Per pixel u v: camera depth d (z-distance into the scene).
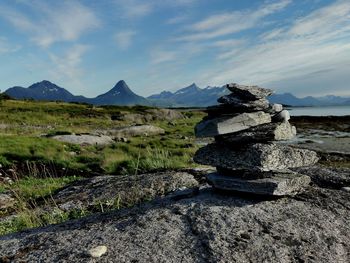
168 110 105.69
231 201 8.74
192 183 13.95
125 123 81.44
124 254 6.76
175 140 45.34
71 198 13.99
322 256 6.80
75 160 28.30
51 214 11.84
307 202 8.83
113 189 14.03
